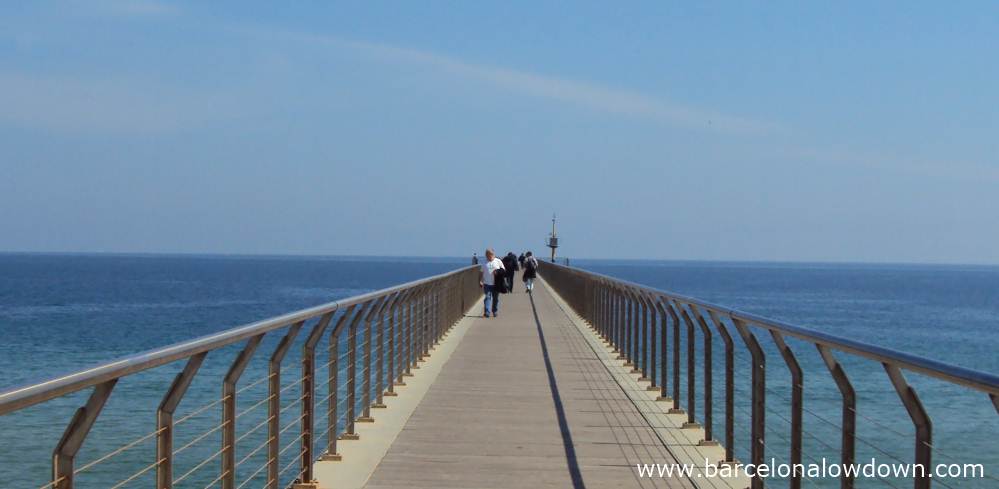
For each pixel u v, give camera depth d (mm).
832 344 4695
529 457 7941
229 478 5410
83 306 60500
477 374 13227
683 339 31609
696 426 9289
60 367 26578
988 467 13078
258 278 137000
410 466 7586
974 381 3352
